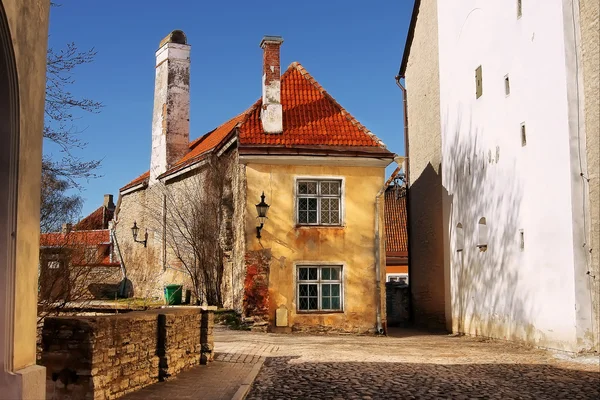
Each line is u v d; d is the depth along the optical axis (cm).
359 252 2248
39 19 748
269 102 2316
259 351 1579
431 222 2819
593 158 1625
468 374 1265
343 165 2266
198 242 2666
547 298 1747
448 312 2575
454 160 2523
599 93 1605
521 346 1881
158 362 1080
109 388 861
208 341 1347
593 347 1600
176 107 3334
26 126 708
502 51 2064
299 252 2217
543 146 1781
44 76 764
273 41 2347
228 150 2538
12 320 675
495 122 2119
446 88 2625
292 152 2220
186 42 3403
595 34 1619
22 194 698
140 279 3466
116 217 3962
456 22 2511
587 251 1627
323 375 1226
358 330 2223
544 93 1777
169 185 3178
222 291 2602
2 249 678
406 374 1249
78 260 1547
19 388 664
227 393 996
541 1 1794
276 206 2222
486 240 2188
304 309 2209
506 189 2025
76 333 801
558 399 1014
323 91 2522
